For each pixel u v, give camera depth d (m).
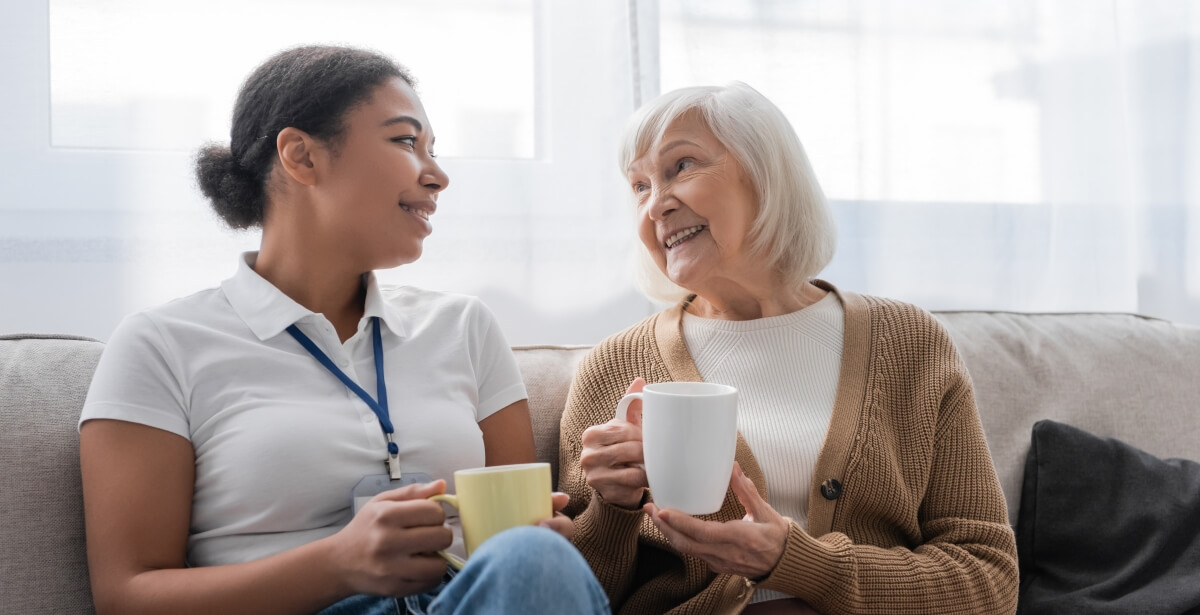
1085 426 1.61
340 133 1.15
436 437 1.17
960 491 1.23
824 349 1.31
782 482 1.23
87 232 1.60
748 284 1.32
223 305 1.20
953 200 2.14
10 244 1.56
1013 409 1.59
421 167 1.20
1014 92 2.18
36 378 1.18
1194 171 2.31
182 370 1.12
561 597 0.76
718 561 1.04
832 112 2.05
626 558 1.18
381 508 0.91
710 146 1.28
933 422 1.25
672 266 1.29
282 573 0.95
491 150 1.83
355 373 1.18
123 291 1.61
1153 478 1.49
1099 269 2.22
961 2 2.14
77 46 1.59
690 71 1.94
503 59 1.84
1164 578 1.38
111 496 1.03
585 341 1.89
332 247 1.19
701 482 0.97
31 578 1.08
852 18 2.06
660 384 1.02
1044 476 1.52
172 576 1.00
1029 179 2.19
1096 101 2.21
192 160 1.32
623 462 1.10
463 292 1.80
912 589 1.11
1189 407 1.67
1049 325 1.73
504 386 1.33
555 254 1.87
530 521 0.90
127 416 1.06
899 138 2.10
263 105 1.19
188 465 1.10
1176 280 2.31
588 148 1.88
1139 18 2.31
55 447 1.13
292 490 1.09
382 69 1.21
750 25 1.99
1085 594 1.38
